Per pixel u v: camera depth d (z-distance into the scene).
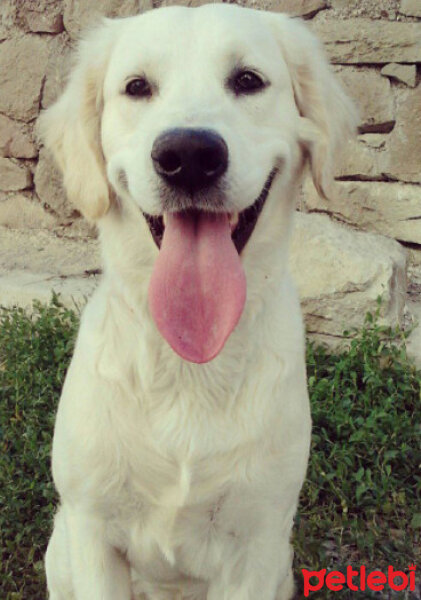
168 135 0.56
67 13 1.21
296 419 0.63
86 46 0.69
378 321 0.98
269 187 0.64
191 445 0.62
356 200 1.14
